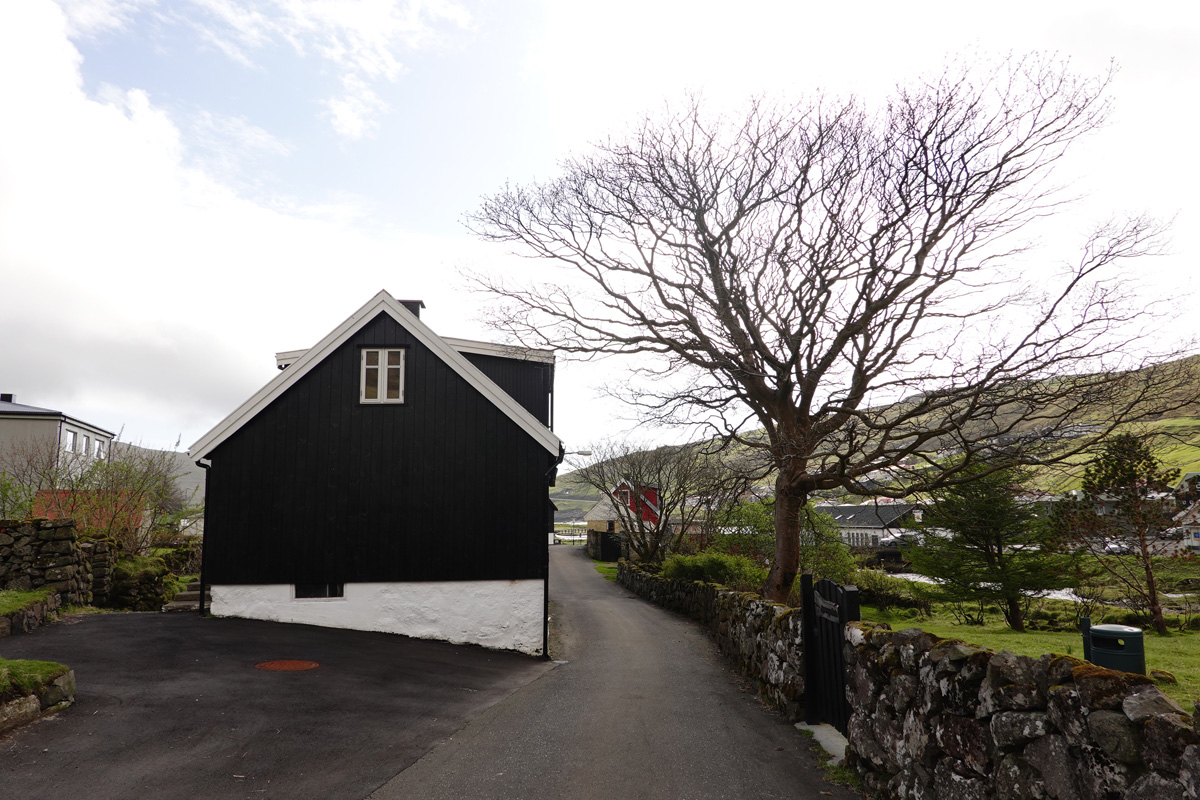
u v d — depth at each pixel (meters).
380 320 15.88
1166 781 3.27
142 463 23.95
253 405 15.24
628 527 37.81
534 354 21.03
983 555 22.47
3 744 6.75
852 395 17.20
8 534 14.04
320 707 8.79
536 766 7.00
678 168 19.97
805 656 8.83
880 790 6.11
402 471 15.48
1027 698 4.36
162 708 8.20
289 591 14.93
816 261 18.39
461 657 13.68
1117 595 25.89
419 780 6.54
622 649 16.62
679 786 6.45
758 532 30.48
